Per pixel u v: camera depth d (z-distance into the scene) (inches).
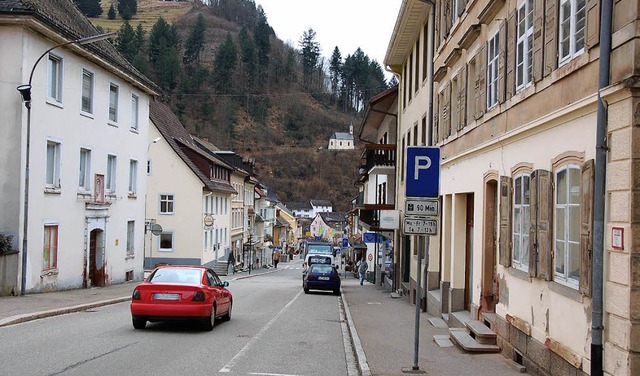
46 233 861.2
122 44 3090.6
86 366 380.2
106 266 1082.1
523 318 398.9
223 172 2365.9
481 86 531.8
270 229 3887.8
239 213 2726.4
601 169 278.2
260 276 2158.0
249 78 3430.1
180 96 3164.4
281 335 570.9
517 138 423.2
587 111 302.5
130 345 469.7
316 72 3715.6
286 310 829.8
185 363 405.4
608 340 273.7
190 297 553.0
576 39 323.6
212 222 1939.0
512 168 435.5
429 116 632.4
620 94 264.5
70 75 912.9
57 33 829.8
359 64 3688.5
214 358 430.0
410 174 385.7
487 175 510.0
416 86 1018.7
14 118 781.3
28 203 795.4
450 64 665.6
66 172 908.6
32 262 813.2
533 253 374.0
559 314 333.4
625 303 258.8
